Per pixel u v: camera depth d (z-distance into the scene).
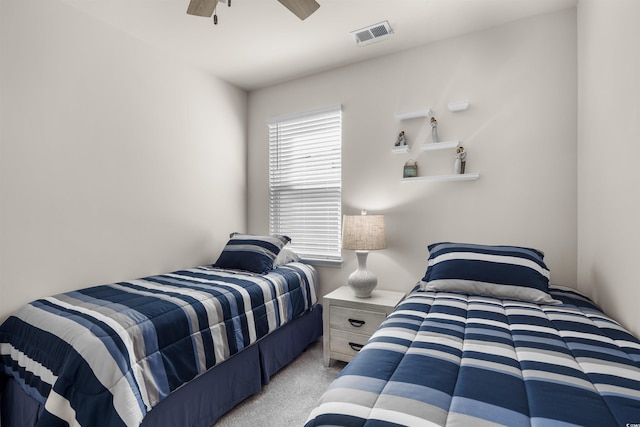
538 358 1.12
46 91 2.08
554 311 1.67
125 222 2.52
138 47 2.61
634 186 1.40
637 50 1.37
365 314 2.47
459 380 0.98
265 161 3.60
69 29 2.19
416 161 2.76
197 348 1.83
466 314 1.62
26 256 2.00
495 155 2.47
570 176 2.24
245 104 3.65
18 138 1.96
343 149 3.11
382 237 2.64
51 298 1.99
